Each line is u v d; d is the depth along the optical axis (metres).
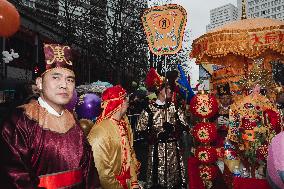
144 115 5.35
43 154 2.13
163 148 5.24
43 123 2.18
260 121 4.02
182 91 5.50
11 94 12.58
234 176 3.98
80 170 2.30
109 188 3.01
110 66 26.61
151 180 5.26
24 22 18.34
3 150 2.02
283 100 4.24
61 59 2.27
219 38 4.54
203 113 4.64
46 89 2.23
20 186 1.96
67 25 23.42
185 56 32.81
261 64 4.51
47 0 25.88
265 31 4.30
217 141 5.33
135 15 28.12
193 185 4.75
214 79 5.97
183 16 5.11
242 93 4.90
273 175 1.97
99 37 26.34
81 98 4.38
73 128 2.36
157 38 5.24
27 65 18.38
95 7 26.86
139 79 30.55
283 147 1.92
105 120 3.18
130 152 3.31
